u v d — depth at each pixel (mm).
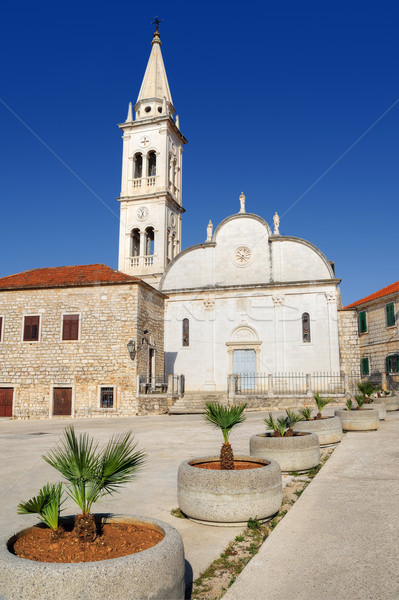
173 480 9172
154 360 28859
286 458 9266
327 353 31406
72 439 4691
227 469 6910
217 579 4922
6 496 8156
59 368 26359
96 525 4602
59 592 3359
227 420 7051
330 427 12438
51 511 4262
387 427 16266
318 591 4480
